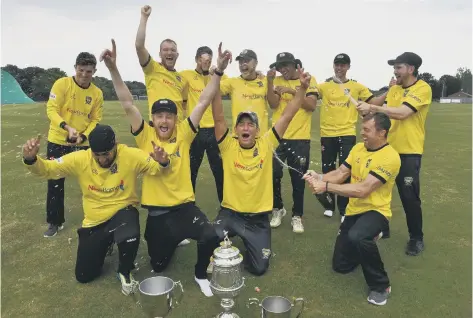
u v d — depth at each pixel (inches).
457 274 147.7
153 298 103.7
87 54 180.9
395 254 164.2
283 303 110.2
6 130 471.5
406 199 163.9
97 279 142.9
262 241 149.8
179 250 167.2
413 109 158.2
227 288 109.6
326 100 210.7
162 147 139.1
